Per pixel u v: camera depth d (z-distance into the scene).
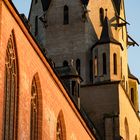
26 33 55.25
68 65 91.75
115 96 95.00
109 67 97.81
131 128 101.19
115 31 105.75
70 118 70.00
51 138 62.28
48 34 103.75
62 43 102.81
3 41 49.84
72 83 84.81
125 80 106.75
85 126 76.81
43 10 105.06
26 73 55.56
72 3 104.75
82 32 102.75
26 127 55.06
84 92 96.31
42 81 59.97
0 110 48.69
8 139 51.56
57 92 65.12
